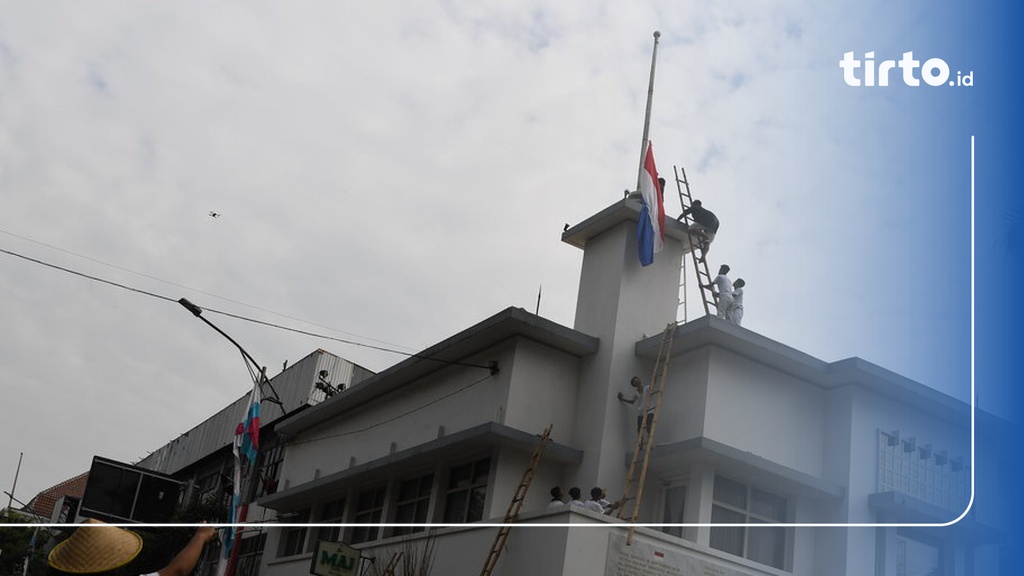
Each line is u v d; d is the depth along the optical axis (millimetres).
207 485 43719
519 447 20828
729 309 22172
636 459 19484
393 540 20484
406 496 23578
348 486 25484
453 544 18938
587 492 20469
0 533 45281
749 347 20703
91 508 30766
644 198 22594
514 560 17625
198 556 4914
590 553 16922
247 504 23281
